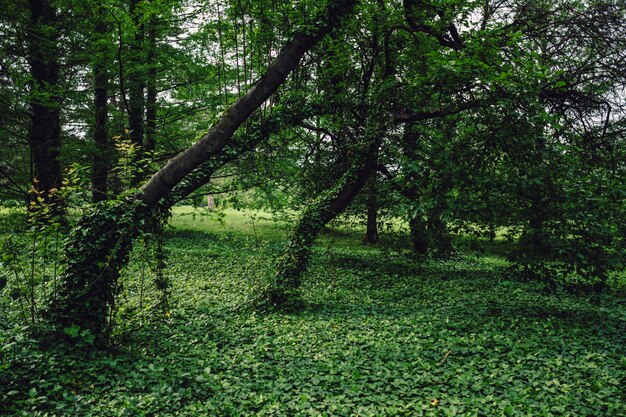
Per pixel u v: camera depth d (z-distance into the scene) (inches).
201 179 352.5
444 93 393.4
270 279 411.8
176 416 193.0
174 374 233.5
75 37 640.4
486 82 343.6
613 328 346.6
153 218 312.0
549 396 218.5
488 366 258.7
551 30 540.1
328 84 504.1
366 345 290.7
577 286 367.9
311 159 584.7
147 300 378.0
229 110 330.6
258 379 235.9
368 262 651.5
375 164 478.9
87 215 276.2
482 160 371.6
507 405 208.1
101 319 270.7
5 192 625.0
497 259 807.7
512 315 376.2
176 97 768.9
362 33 529.3
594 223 339.6
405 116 456.1
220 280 506.6
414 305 416.2
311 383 234.5
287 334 315.3
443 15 452.4
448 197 365.7
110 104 724.0
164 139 716.0
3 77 600.4
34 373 212.2
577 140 467.5
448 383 237.0
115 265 280.8
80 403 197.2
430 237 422.9
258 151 460.4
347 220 675.4
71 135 727.7
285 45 353.1
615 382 234.5
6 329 257.6
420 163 381.4
